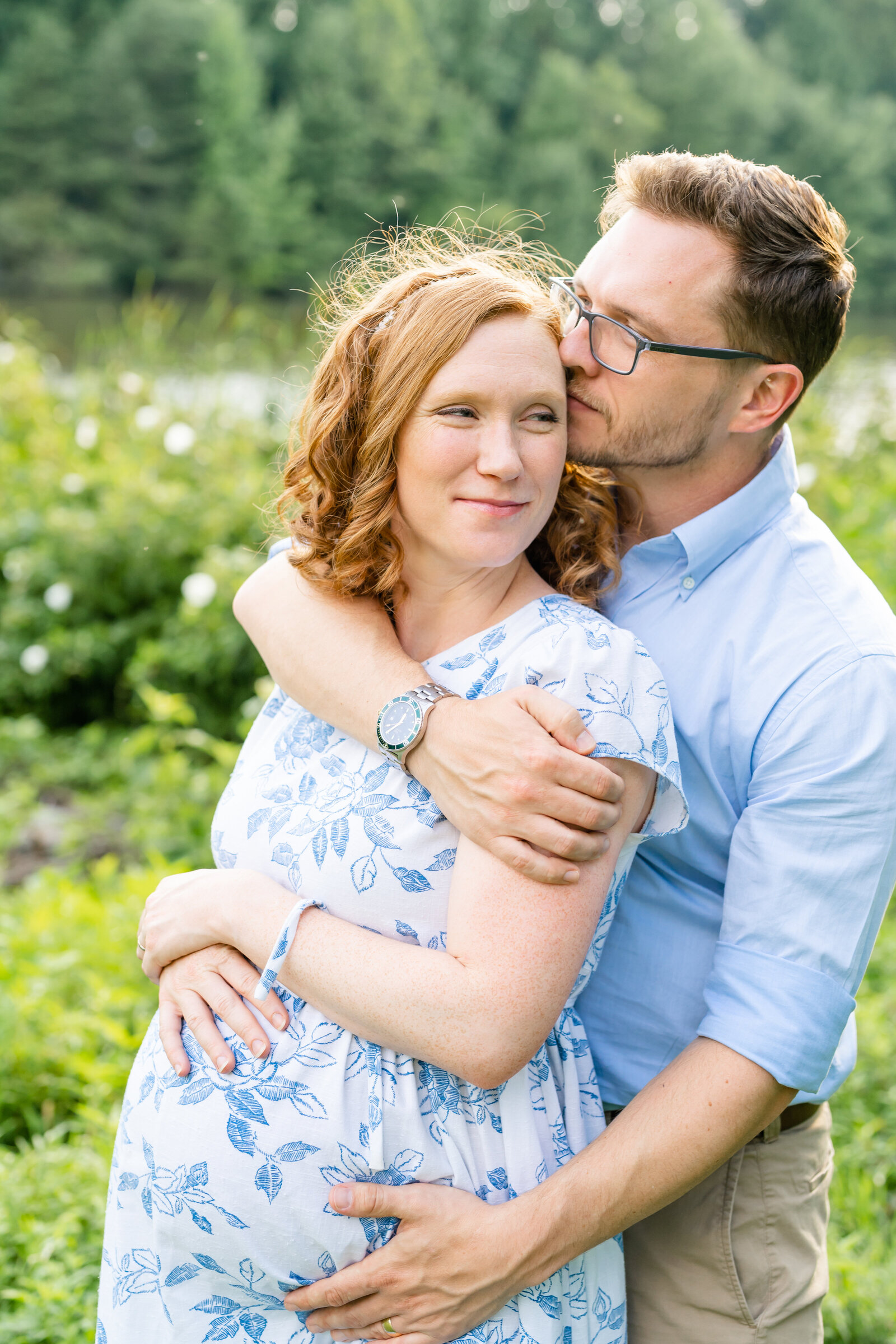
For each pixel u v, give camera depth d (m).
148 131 30.81
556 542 1.65
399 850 1.44
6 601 6.00
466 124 35.28
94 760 5.37
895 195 37.84
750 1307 1.65
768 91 38.28
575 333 1.61
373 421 1.45
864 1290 2.30
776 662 1.54
